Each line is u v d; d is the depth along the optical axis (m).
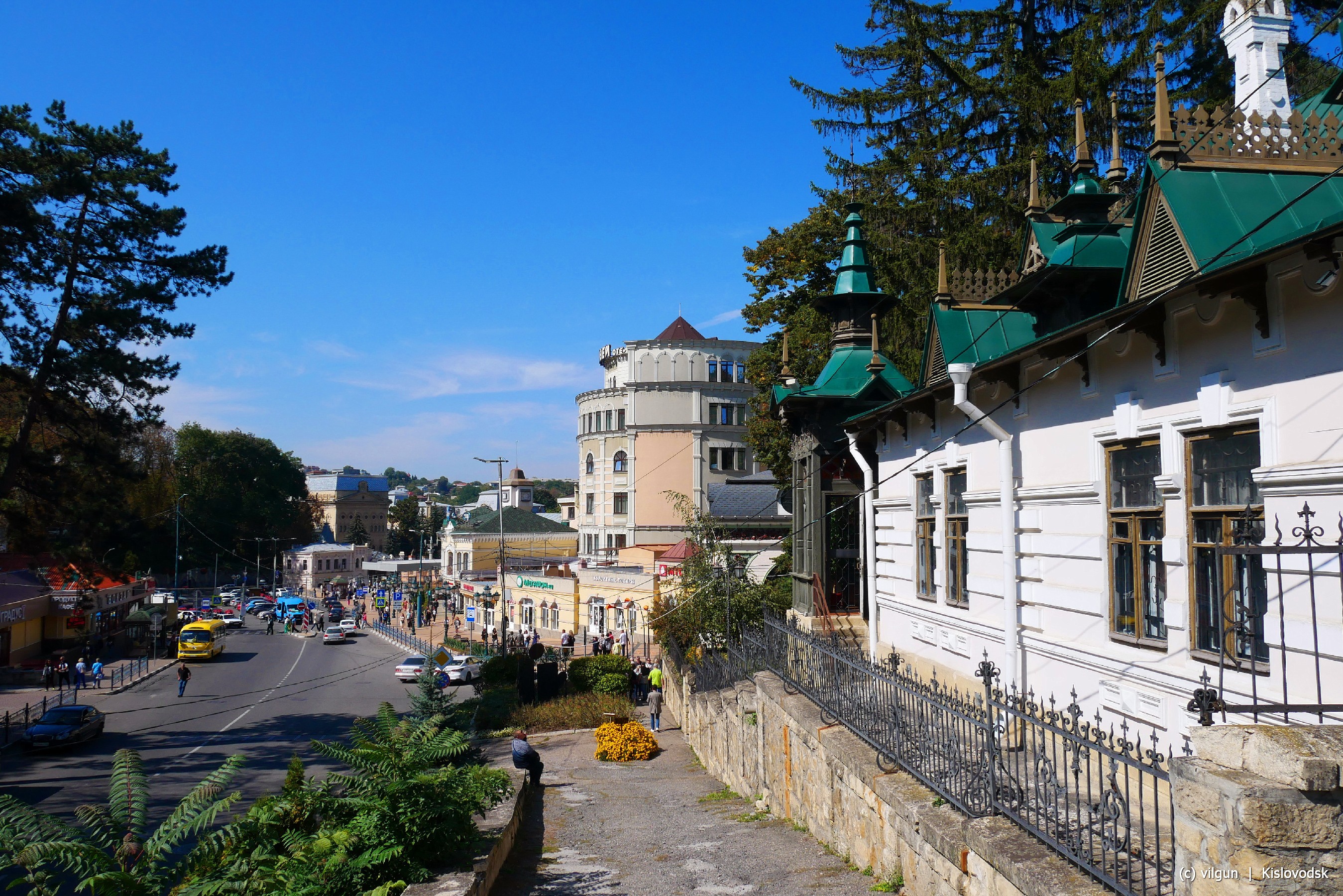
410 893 7.88
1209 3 21.02
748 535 40.91
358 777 8.98
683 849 11.66
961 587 12.65
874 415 14.97
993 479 11.27
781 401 19.22
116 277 30.27
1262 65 10.65
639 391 74.12
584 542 78.94
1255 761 4.48
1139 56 22.03
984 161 24.95
